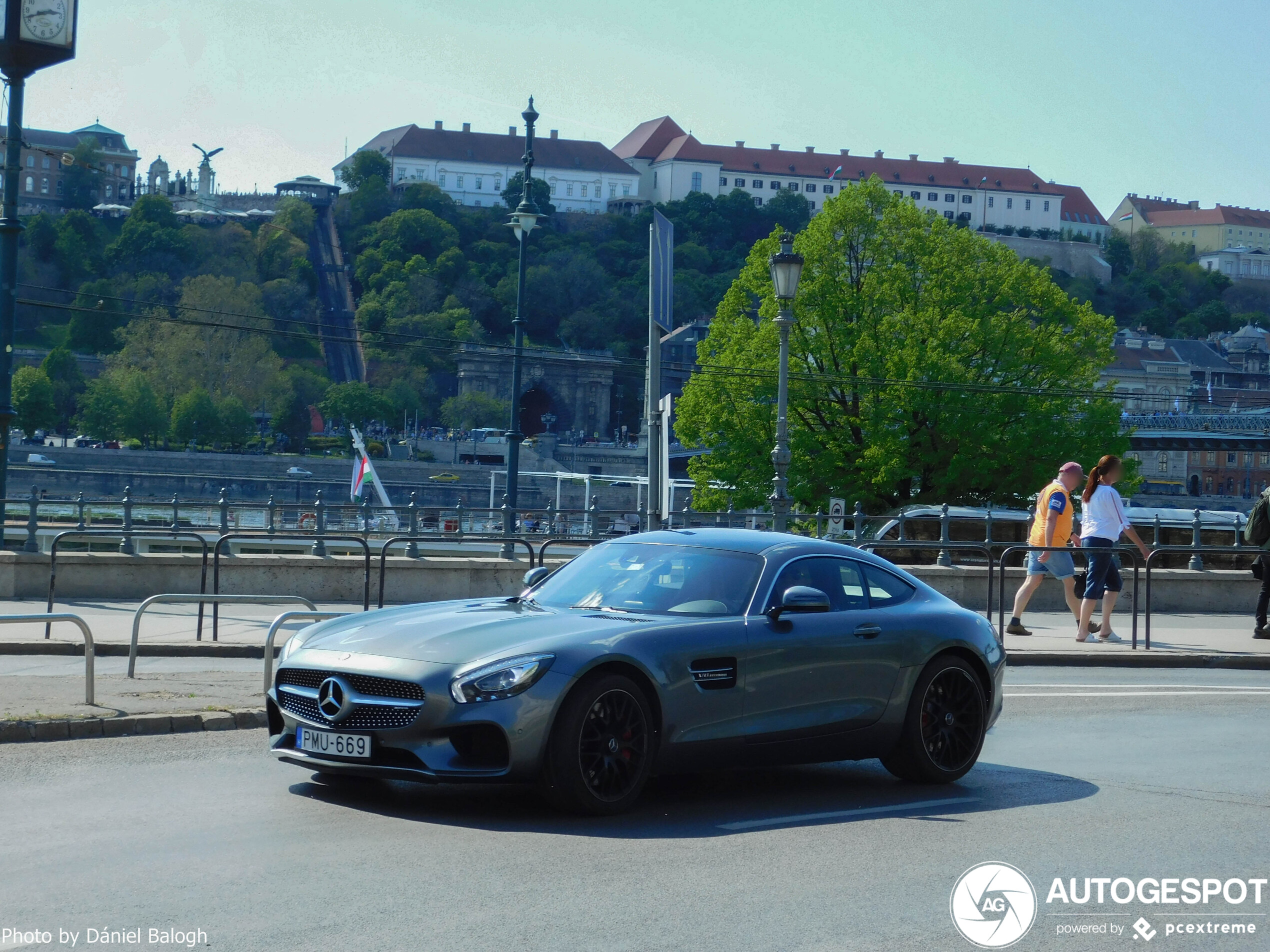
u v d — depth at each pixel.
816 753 8.22
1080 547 17.55
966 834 7.35
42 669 13.27
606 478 52.44
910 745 8.62
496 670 6.98
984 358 48.00
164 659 14.55
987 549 17.86
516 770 6.94
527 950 5.05
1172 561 27.91
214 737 9.42
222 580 20.80
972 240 49.19
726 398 48.44
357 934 5.16
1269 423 104.12
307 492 137.38
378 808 7.39
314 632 7.82
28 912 5.31
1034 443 46.66
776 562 8.40
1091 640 17.83
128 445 149.88
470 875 6.07
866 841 7.09
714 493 48.72
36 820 6.85
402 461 146.25
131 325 185.38
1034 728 11.31
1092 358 49.44
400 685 7.08
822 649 8.17
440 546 27.81
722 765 7.80
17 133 19.64
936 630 8.82
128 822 6.87
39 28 19.06
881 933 5.46
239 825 6.88
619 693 7.28
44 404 151.00
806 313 48.00
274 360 168.62
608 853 6.57
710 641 7.69
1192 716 12.17
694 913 5.63
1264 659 16.75
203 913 5.36
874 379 46.50
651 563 8.51
